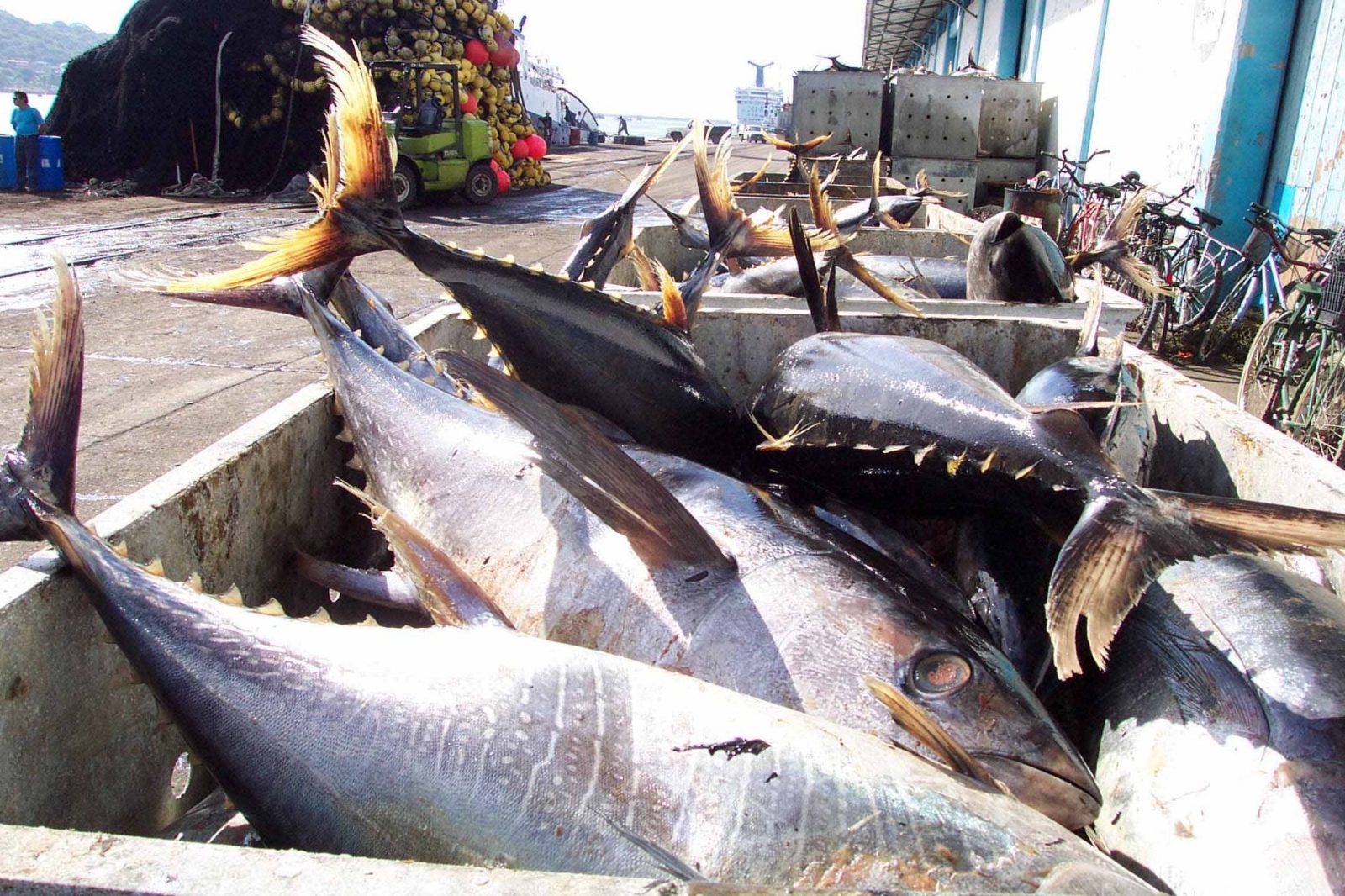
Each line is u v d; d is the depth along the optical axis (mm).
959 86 13711
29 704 1808
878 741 1855
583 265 3926
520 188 22078
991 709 2014
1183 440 3295
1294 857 1700
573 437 2402
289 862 1184
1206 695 2033
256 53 18000
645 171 3990
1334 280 6496
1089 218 11367
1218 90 10086
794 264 5543
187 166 18469
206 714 1942
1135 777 2039
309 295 3186
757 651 2164
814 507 2943
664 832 1688
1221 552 2115
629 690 1863
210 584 2367
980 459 2600
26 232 12781
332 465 3080
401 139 16922
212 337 8109
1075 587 2105
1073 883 1521
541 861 1709
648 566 2359
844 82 14109
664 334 3230
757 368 4094
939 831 1616
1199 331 9281
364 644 1987
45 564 1950
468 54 20250
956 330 3986
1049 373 3252
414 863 1187
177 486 2254
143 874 1163
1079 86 15555
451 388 3223
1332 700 1881
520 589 2514
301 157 18406
